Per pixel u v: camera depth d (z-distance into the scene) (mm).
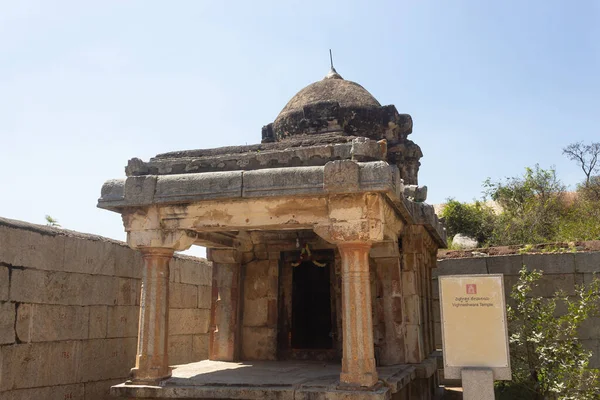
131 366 9242
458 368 5492
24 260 6926
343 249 5992
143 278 6688
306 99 9664
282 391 5859
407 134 9969
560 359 7770
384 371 7035
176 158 7047
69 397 7645
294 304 9344
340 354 8680
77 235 8094
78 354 7891
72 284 7848
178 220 6594
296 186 6008
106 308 8617
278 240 9141
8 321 6605
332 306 8930
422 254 8875
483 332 5516
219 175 6320
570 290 10383
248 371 7387
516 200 23016
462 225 21375
